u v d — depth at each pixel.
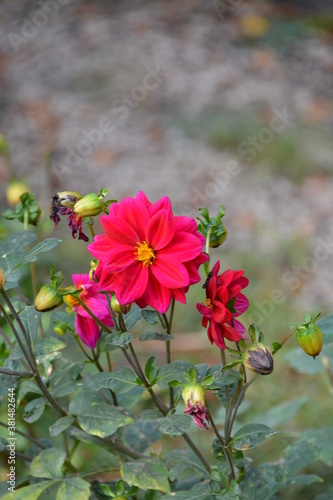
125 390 1.62
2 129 8.21
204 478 1.84
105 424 1.62
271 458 3.47
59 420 1.66
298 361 2.89
